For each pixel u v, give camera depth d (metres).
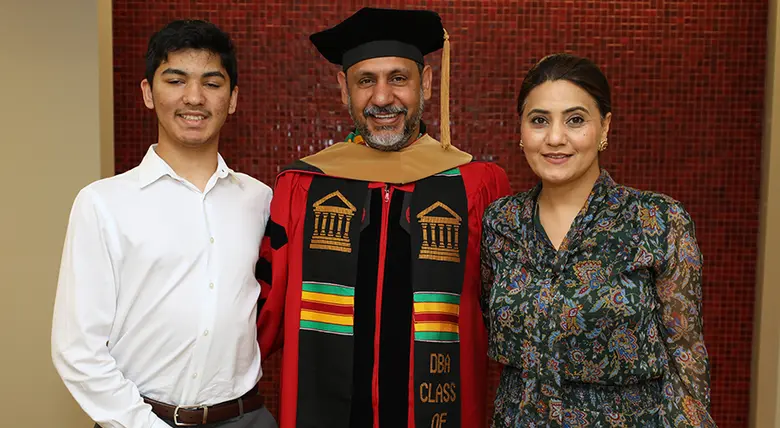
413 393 2.19
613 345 1.71
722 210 3.51
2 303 2.99
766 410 3.38
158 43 1.94
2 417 3.02
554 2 3.45
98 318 1.85
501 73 3.47
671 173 3.50
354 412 2.21
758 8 3.43
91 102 3.03
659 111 3.47
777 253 3.36
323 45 2.37
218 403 1.94
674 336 1.72
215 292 1.95
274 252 2.25
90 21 3.01
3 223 2.97
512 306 1.81
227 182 2.10
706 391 1.71
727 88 3.46
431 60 3.47
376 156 2.34
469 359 2.26
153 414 1.86
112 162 3.30
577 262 1.76
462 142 3.50
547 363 1.74
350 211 2.27
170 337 1.90
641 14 3.44
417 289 2.22
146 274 1.89
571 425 1.73
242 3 3.44
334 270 2.24
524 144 1.84
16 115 2.97
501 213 1.93
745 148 3.48
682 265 1.71
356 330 2.22
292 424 2.24
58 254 3.02
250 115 3.48
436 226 2.26
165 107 1.93
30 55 2.97
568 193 1.84
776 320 3.34
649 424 1.73
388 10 2.20
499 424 1.87
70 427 3.05
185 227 1.95
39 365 3.02
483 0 3.45
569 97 1.76
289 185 2.32
